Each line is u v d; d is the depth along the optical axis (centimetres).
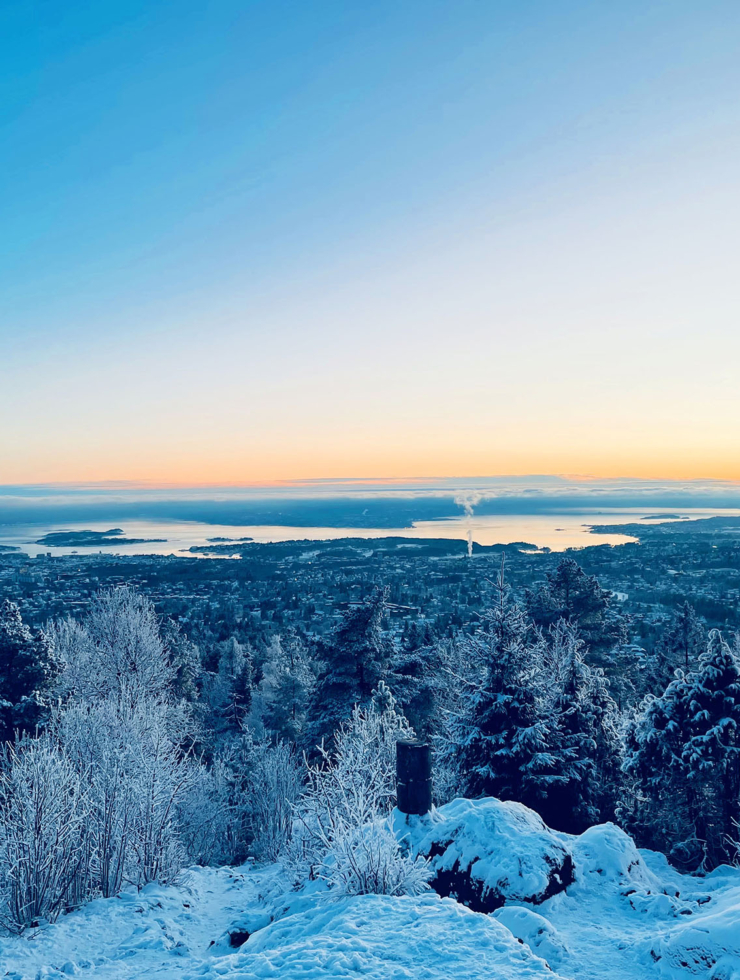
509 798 1652
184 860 1638
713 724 1520
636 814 1708
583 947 750
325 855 1125
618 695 3125
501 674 1753
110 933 1061
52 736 1981
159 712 2841
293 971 629
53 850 1192
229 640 8150
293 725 4031
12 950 973
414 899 802
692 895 972
